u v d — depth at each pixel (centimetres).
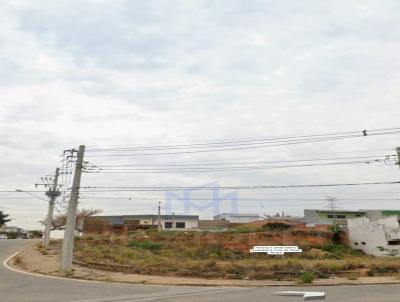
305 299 1591
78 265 3219
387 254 5262
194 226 9744
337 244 5650
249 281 2470
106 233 7338
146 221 9756
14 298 1697
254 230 6006
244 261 3797
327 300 1568
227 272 2781
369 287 2094
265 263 3431
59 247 4844
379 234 5412
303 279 2398
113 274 2758
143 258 3609
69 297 1739
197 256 4422
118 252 3934
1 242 5972
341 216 8519
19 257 3775
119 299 1677
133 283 2358
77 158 3139
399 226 5553
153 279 2517
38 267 3103
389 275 2781
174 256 4284
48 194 5078
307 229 5894
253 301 1561
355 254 5206
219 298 1666
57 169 5134
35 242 6031
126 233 6906
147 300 1634
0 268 3042
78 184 3100
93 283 2320
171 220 9731
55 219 8431
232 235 5453
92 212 8069
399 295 1716
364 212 8588
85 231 7756
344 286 2177
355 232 5666
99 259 3412
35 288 2047
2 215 11906
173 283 2350
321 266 3033
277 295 1762
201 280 2497
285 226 6725
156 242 5266
